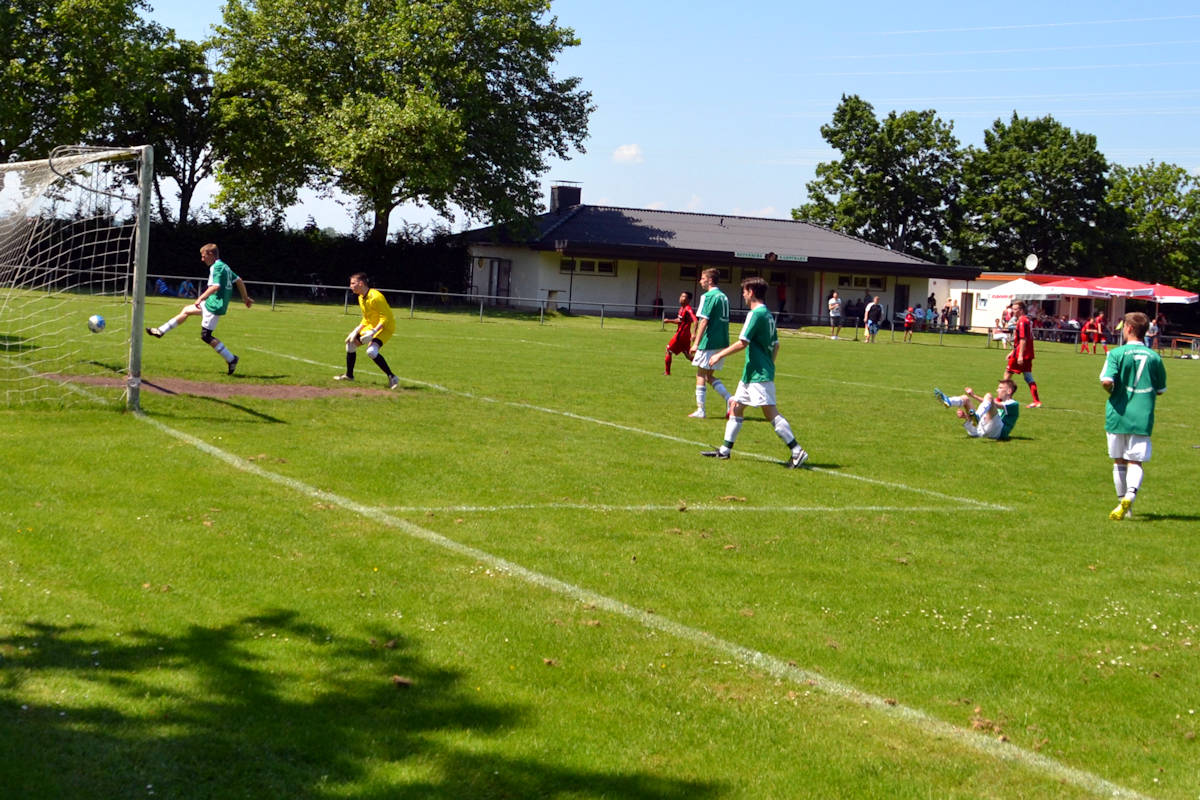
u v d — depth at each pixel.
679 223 60.12
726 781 4.30
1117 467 10.01
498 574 6.78
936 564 7.73
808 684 5.34
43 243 14.03
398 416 13.02
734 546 7.88
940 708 5.14
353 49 47.94
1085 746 4.81
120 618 5.53
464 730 4.59
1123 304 61.94
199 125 52.72
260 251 50.41
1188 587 7.45
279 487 8.62
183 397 12.86
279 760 4.20
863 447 13.31
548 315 47.34
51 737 4.21
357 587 6.32
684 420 14.68
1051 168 73.44
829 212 76.06
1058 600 6.98
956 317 59.69
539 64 50.47
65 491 7.87
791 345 37.19
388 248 52.56
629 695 5.07
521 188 50.22
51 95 44.09
